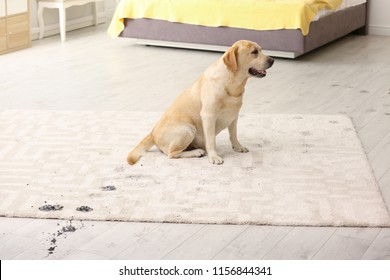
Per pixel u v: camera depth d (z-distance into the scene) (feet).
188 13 19.90
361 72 17.71
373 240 8.48
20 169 10.80
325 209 9.23
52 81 16.88
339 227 8.82
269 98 15.21
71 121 13.39
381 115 13.91
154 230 8.78
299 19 18.24
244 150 11.53
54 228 8.87
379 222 8.84
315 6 18.61
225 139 12.27
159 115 13.79
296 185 10.07
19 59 19.45
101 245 8.39
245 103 14.78
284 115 13.75
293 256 8.07
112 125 13.12
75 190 9.95
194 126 11.18
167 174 10.52
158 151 11.55
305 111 14.17
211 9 19.52
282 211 9.18
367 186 10.02
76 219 9.07
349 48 20.80
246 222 8.91
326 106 14.57
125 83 16.66
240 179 10.31
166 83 16.67
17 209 9.32
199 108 11.09
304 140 12.16
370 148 11.92
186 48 20.86
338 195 9.70
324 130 12.74
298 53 19.01
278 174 10.52
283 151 11.57
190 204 9.43
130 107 14.51
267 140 12.17
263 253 8.14
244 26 19.13
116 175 10.52
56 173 10.62
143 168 10.79
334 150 11.62
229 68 10.62
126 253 8.18
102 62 19.06
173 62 19.03
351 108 14.42
